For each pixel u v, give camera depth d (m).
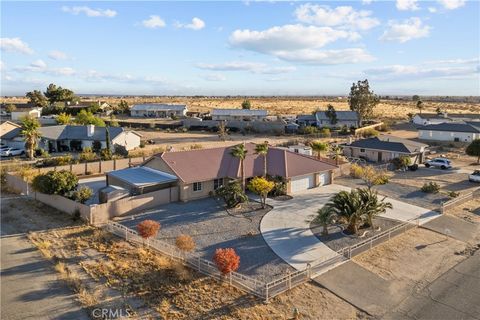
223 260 23.19
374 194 34.00
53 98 156.62
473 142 63.91
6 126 75.00
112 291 22.80
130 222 34.19
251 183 38.97
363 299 22.41
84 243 29.45
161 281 23.84
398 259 27.53
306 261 27.08
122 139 73.75
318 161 47.81
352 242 30.30
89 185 47.50
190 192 40.38
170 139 92.81
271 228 33.00
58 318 20.20
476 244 30.66
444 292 23.28
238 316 20.42
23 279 24.20
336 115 118.06
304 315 20.69
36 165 56.53
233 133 106.62
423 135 93.69
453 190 46.22
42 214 36.03
